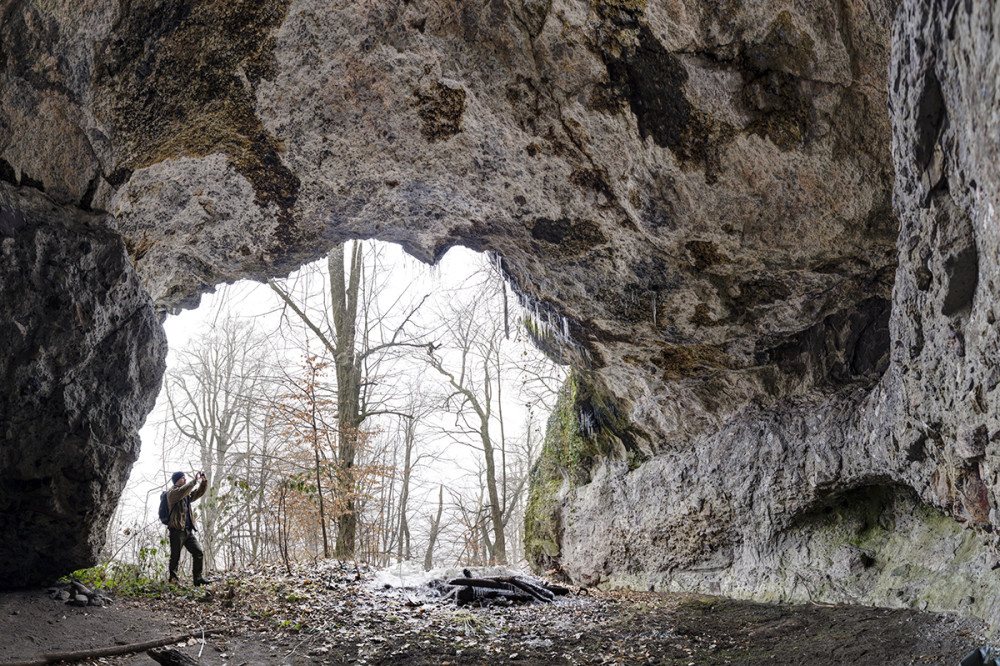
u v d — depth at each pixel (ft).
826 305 28.99
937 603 22.82
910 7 13.20
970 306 14.08
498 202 29.99
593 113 25.12
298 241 31.48
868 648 20.84
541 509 45.57
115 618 22.75
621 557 39.27
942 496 20.33
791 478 30.86
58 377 23.56
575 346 37.04
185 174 26.94
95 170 24.43
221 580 30.55
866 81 21.40
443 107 26.05
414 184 29.58
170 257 30.04
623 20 22.24
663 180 26.17
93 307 24.25
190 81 23.91
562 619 28.30
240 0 22.31
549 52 23.79
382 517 70.49
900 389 19.88
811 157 23.59
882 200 23.80
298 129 26.48
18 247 22.70
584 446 43.34
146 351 26.45
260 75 24.41
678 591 35.06
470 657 22.65
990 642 18.22
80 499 24.25
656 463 38.78
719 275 29.19
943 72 12.40
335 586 31.04
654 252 29.22
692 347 32.89
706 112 23.72
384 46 24.02
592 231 29.73
